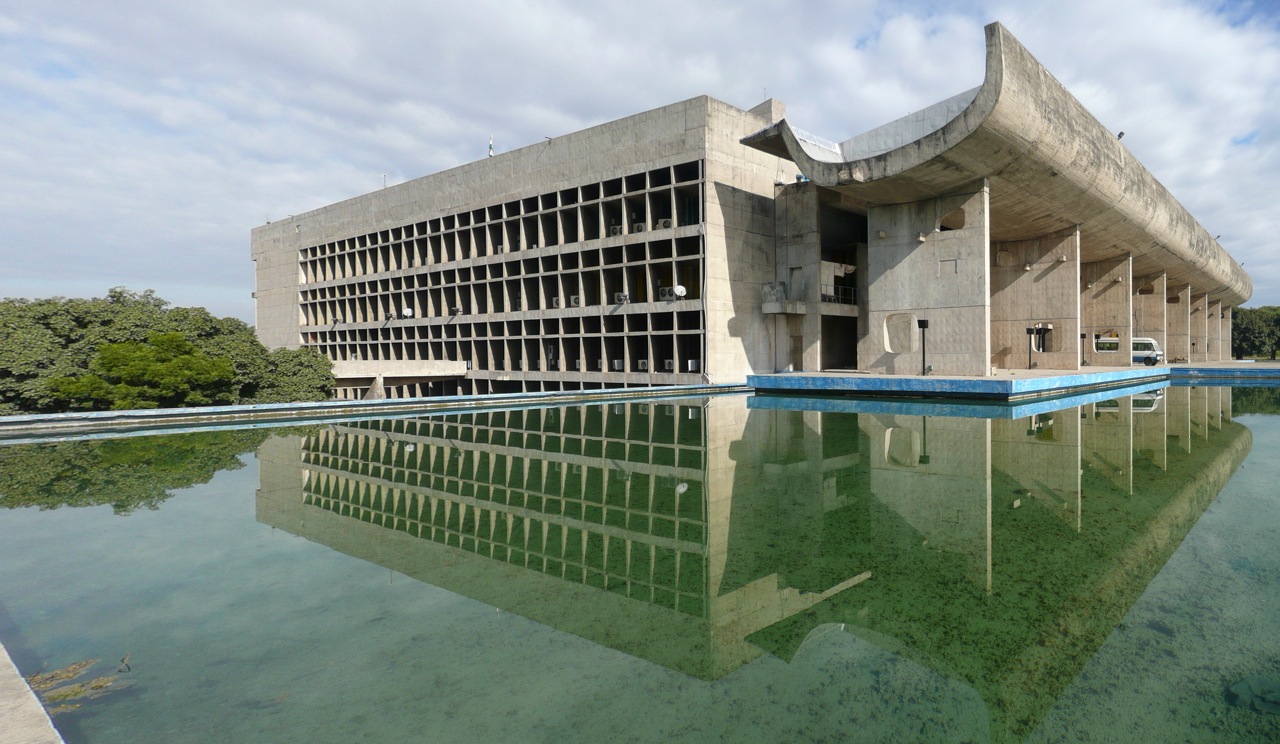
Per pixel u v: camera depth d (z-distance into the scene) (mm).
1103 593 4250
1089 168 22188
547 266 31609
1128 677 3135
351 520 6453
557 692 3080
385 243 39219
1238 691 2963
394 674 3273
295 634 3791
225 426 14727
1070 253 26828
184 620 3998
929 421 14117
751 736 2652
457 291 35281
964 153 18859
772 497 7250
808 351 27719
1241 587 4316
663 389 23875
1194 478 7898
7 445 11867
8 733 2504
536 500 7242
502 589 4520
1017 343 28516
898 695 3020
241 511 6871
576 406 19469
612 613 4078
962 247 21984
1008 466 8844
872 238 24344
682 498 7242
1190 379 29750
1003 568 4801
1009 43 17062
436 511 6793
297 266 46719
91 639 3732
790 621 3928
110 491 7926
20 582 4707
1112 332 33531
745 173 27328
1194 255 38625
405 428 14234
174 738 2686
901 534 5730
